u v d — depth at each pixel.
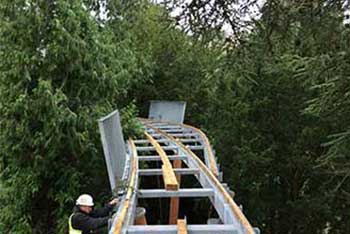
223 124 16.89
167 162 8.11
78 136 11.51
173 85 21.73
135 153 9.95
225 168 16.70
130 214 4.74
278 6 5.62
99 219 6.11
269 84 15.23
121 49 15.06
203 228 4.14
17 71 11.48
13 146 11.65
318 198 15.70
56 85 11.75
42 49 11.66
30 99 11.24
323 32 5.85
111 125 7.88
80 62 11.84
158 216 13.08
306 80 8.05
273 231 16.75
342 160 9.01
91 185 12.17
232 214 4.54
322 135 14.94
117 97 13.95
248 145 16.19
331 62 6.38
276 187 16.45
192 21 5.82
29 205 12.03
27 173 11.77
